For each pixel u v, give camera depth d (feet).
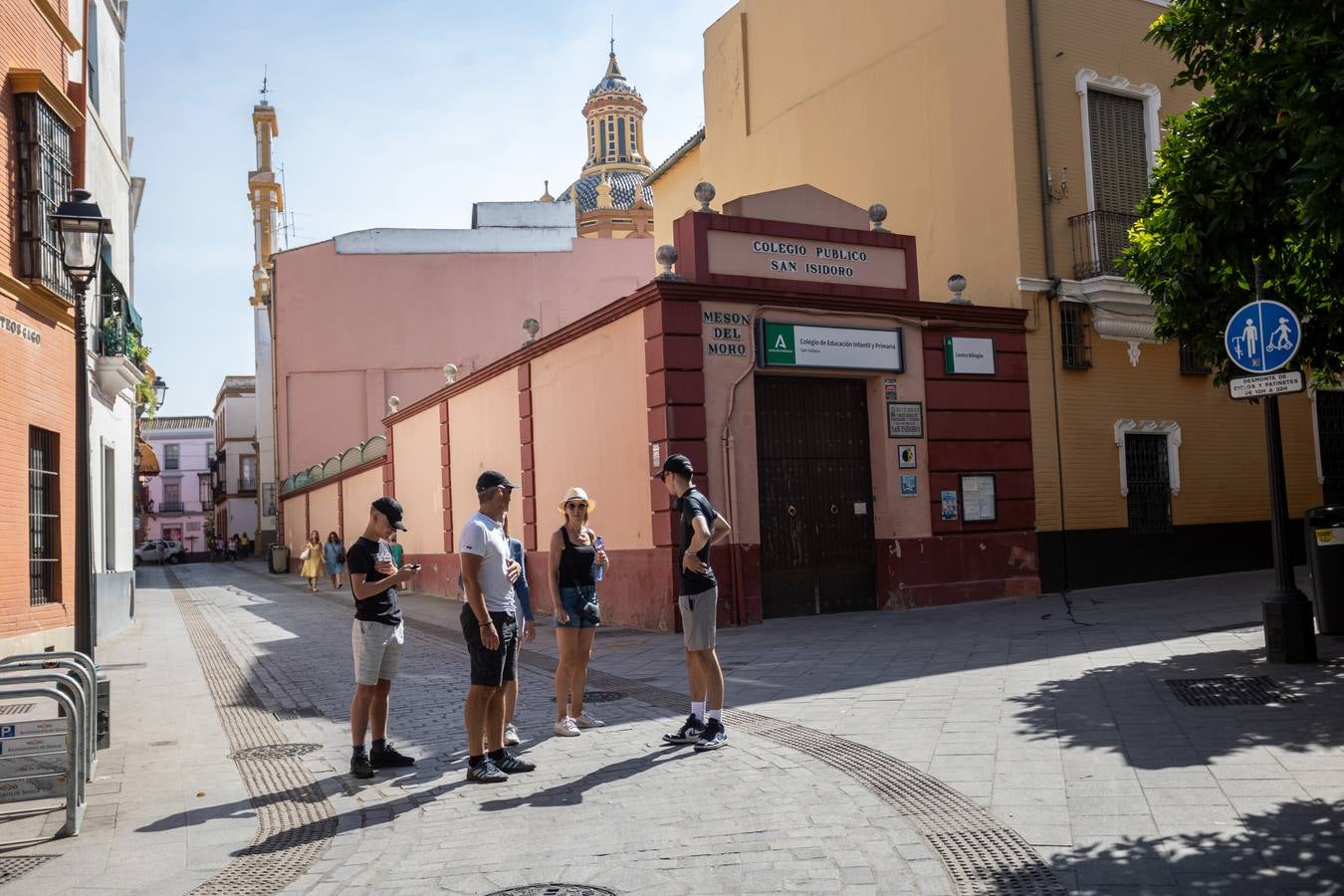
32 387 39.63
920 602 48.47
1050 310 54.03
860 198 65.00
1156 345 57.62
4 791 18.34
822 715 25.43
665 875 15.11
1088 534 53.78
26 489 38.65
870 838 16.33
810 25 69.82
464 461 70.74
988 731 22.52
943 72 58.95
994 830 16.25
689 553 23.26
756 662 34.19
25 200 39.32
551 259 139.13
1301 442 63.72
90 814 19.92
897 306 48.75
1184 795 17.16
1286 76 22.16
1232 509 59.77
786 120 71.87
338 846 17.44
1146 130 59.06
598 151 191.21
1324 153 20.48
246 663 41.91
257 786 21.72
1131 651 31.17
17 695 18.62
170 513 295.48
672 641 40.70
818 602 47.32
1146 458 57.11
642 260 141.49
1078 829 15.99
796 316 46.57
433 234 137.39
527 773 21.63
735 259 45.93
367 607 22.43
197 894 15.34
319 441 134.51
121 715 30.60
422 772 22.31
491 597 21.72
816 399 48.21
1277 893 13.12
